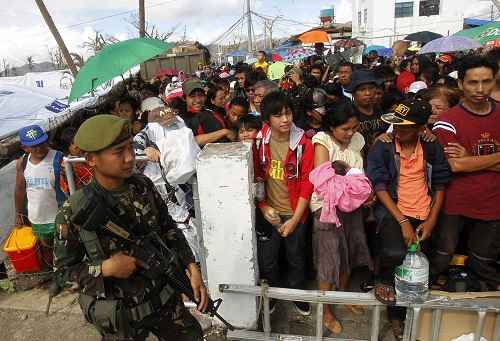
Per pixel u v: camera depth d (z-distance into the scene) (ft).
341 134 8.51
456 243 8.55
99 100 35.37
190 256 6.70
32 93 27.63
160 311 6.35
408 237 7.95
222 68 50.78
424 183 8.09
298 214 8.54
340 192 7.89
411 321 7.97
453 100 11.93
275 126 8.38
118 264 5.49
